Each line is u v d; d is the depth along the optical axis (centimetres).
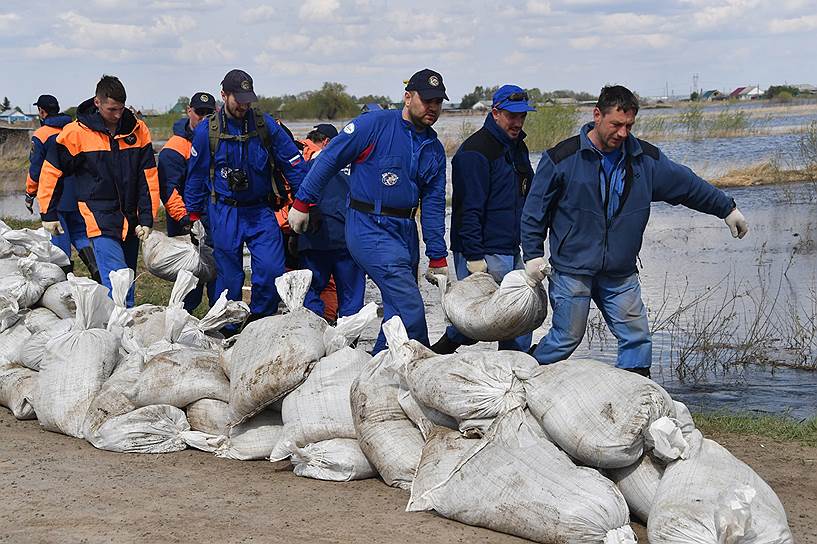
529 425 483
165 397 607
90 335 659
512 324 598
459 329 632
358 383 551
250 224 786
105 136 831
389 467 525
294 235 820
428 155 668
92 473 551
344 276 825
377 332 1013
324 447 547
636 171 595
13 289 750
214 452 596
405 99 659
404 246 673
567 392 473
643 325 621
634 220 601
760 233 1631
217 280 812
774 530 409
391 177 659
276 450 571
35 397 655
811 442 625
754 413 734
